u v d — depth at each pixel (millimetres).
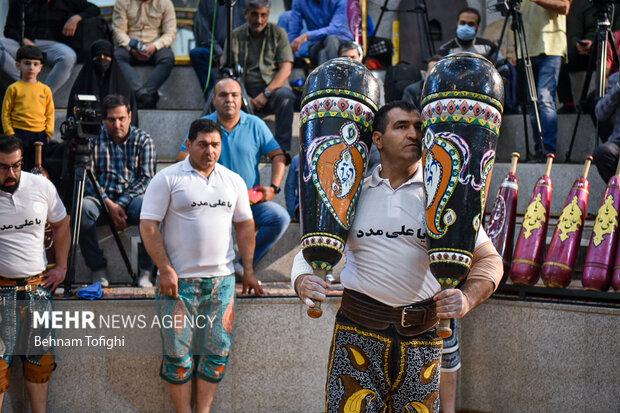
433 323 5383
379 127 5336
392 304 5359
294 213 9922
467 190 4926
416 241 5293
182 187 7836
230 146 9445
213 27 11695
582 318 8070
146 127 11789
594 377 8000
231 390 8578
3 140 7734
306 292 5102
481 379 8734
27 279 7984
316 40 12586
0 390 7824
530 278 8500
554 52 11625
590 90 12422
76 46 12750
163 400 8375
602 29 10719
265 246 9391
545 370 8289
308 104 5227
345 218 5113
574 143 11836
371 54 13508
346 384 5406
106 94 11031
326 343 8680
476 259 5336
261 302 8586
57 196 8164
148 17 12578
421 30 14008
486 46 11961
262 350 8609
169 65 12344
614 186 8406
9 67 12250
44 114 10914
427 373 5395
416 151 5285
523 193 10844
